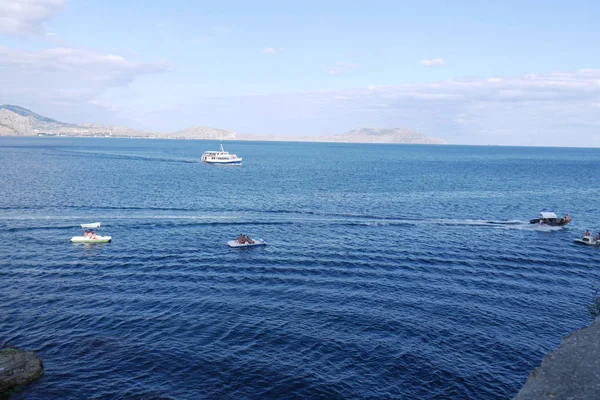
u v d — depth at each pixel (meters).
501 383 28.14
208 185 117.06
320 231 67.75
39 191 96.69
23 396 26.23
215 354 30.92
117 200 89.25
